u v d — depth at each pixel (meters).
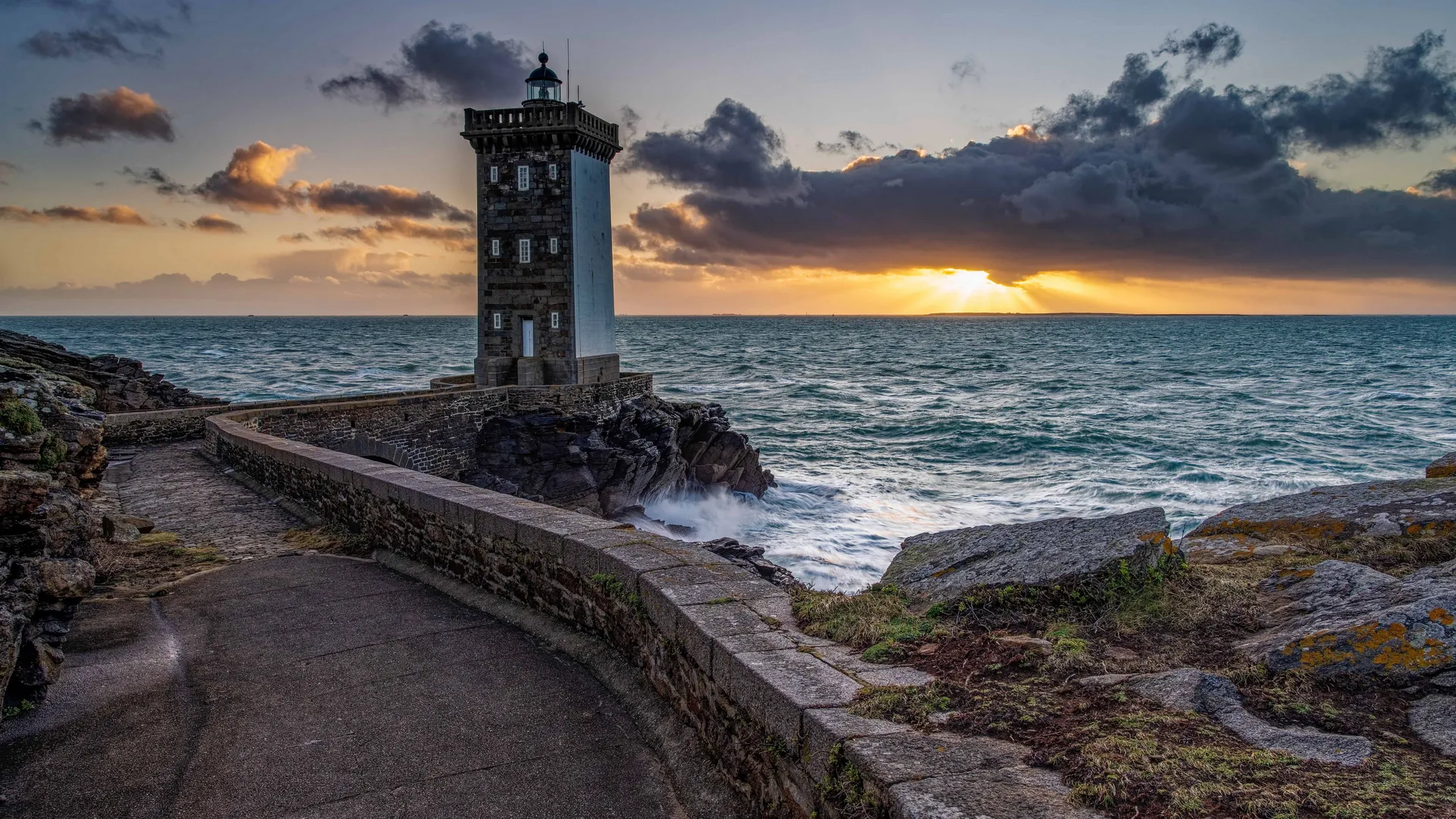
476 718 6.67
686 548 7.68
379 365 102.25
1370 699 3.81
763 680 4.57
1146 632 5.00
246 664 7.82
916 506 34.03
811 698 4.29
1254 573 5.94
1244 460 38.06
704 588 6.41
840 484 38.50
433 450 32.69
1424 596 4.50
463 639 8.41
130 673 7.55
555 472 34.56
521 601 9.01
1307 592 5.19
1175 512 29.77
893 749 3.61
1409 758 3.24
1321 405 56.72
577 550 7.99
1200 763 3.25
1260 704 3.86
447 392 33.31
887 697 4.17
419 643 8.34
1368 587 4.96
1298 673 4.04
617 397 40.91
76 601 7.23
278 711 6.82
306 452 15.52
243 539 13.00
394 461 30.80
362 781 5.76
